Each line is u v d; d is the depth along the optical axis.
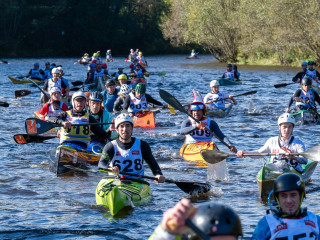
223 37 167.88
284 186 13.31
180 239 8.06
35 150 37.16
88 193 25.72
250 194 25.39
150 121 48.72
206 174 29.95
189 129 33.03
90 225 20.59
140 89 48.03
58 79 59.88
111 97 52.25
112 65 163.50
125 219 21.34
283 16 136.38
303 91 51.34
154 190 26.36
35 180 28.47
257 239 13.95
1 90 83.06
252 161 33.59
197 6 163.75
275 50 152.62
